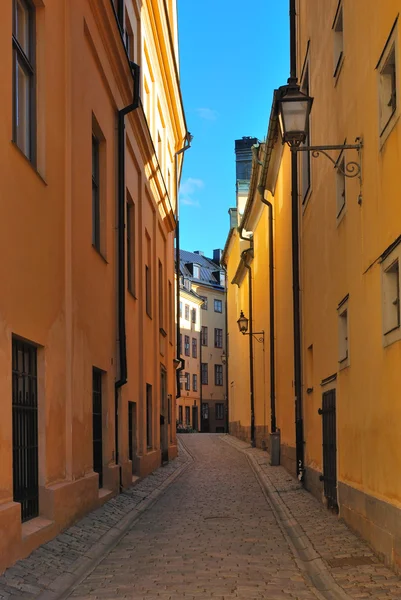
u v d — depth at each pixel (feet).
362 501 28.76
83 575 24.43
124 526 34.58
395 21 23.03
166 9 69.72
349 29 31.22
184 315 206.39
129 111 48.83
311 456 47.01
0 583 20.68
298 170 52.85
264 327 88.07
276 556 27.89
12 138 25.41
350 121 31.01
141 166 59.62
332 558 25.84
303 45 48.08
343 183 34.81
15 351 26.12
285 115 26.91
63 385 31.96
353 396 30.71
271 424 74.13
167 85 79.61
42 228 29.04
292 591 22.07
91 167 38.60
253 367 100.89
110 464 43.34
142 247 59.52
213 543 30.81
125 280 48.62
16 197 25.52
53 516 28.50
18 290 25.52
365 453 28.14
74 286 33.45
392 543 23.53
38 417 28.71
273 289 75.25
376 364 26.21
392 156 23.80
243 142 135.64
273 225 75.05
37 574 22.65
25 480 26.84
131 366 53.47
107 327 43.06
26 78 28.84
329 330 38.04
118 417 47.91
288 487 51.03
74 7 34.58
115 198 46.88
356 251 29.94
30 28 29.66
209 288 225.15
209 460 82.58
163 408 77.87
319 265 41.91
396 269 24.56
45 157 29.89
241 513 40.29
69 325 32.65
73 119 34.06
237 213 130.93
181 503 44.93
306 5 46.24
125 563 26.58
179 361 91.20
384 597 20.06
